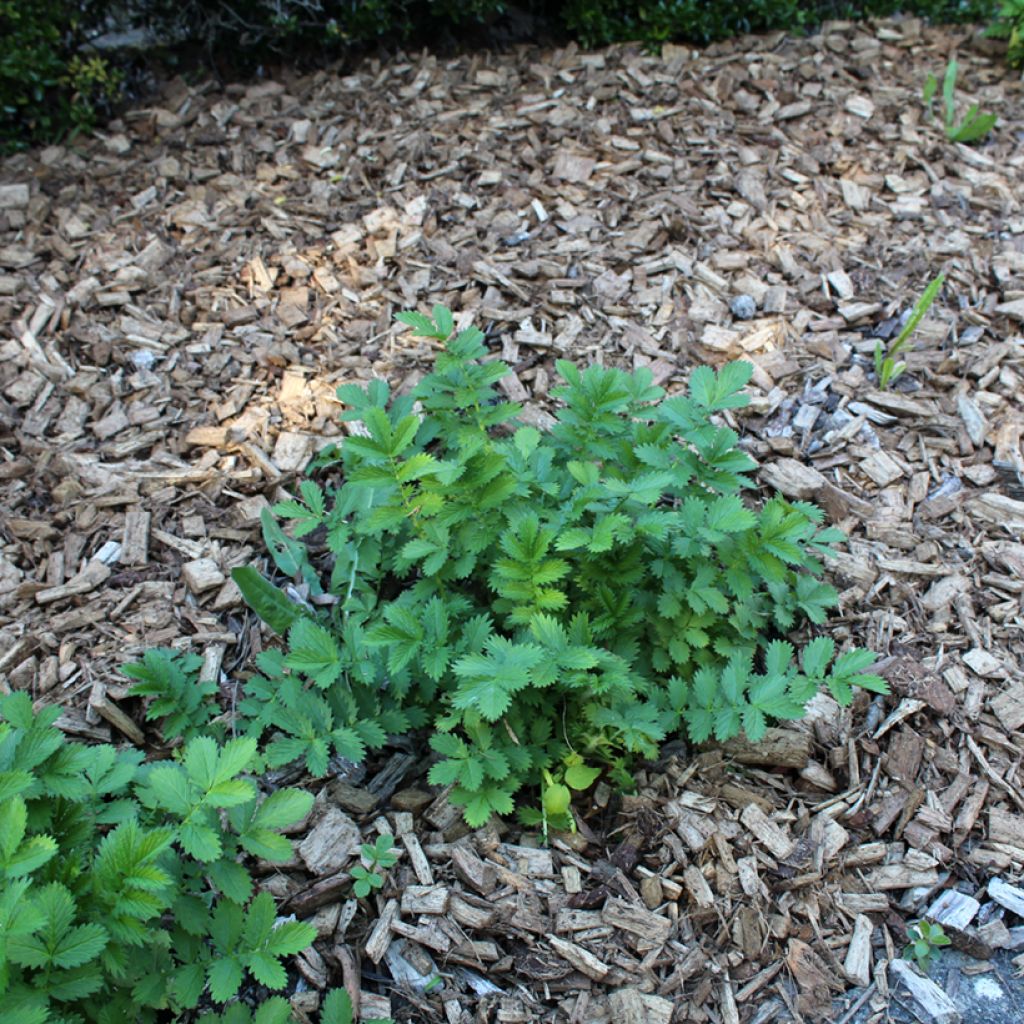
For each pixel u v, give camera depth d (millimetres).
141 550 1284
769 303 1538
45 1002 811
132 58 1945
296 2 1857
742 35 1970
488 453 1087
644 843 1102
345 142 1785
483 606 1167
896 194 1695
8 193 1703
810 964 1034
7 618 1219
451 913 1046
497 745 1078
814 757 1155
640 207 1657
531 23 2066
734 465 1130
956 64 1792
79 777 938
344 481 1361
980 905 1075
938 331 1504
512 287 1546
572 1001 1010
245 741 897
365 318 1529
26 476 1353
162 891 895
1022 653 1219
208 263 1606
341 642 1197
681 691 1087
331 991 942
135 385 1455
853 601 1256
